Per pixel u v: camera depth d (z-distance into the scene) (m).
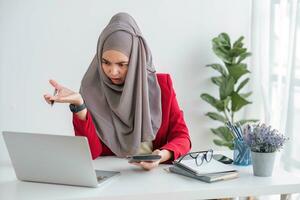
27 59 3.01
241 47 3.06
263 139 1.55
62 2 3.01
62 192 1.41
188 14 3.21
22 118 3.06
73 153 1.42
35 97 3.06
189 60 3.25
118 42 1.82
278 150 1.59
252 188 1.46
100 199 1.36
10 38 2.97
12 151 1.50
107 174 1.58
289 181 1.53
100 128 1.91
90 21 3.06
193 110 3.31
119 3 3.09
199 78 3.29
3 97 3.02
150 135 1.92
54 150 1.44
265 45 2.94
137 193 1.38
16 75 3.01
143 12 3.13
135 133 1.91
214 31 3.27
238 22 3.30
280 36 2.69
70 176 1.46
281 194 1.54
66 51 3.06
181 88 3.27
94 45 3.09
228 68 3.06
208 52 3.28
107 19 3.08
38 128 3.09
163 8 3.16
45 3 2.99
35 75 3.04
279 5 2.75
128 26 1.87
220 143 3.08
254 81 3.10
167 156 1.76
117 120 1.95
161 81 2.10
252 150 1.59
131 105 1.92
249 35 3.32
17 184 1.51
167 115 2.04
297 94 2.46
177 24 3.20
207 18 3.24
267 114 2.87
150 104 2.00
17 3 2.95
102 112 1.94
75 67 3.08
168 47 3.21
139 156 1.65
